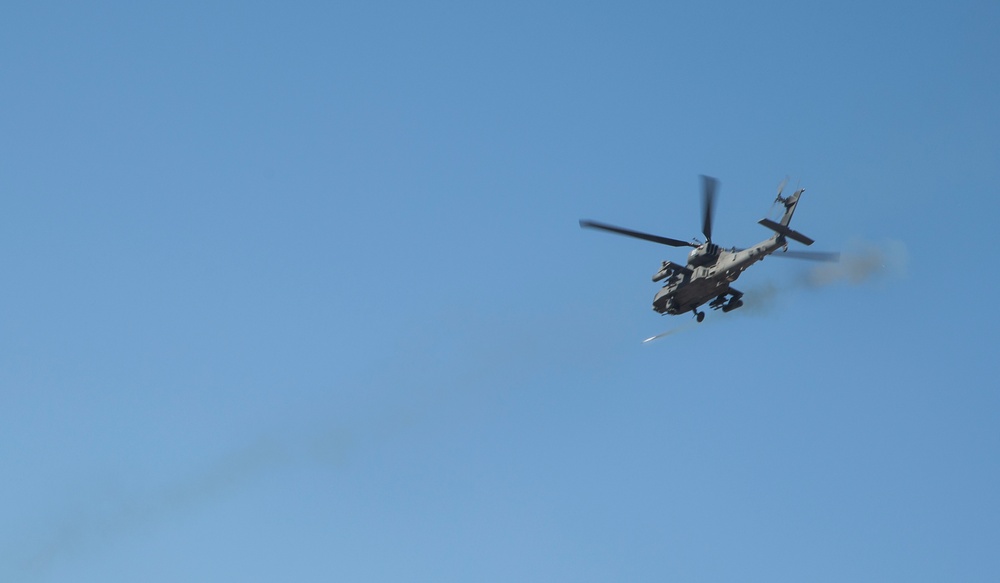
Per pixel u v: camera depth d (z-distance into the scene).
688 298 158.75
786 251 145.50
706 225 153.25
